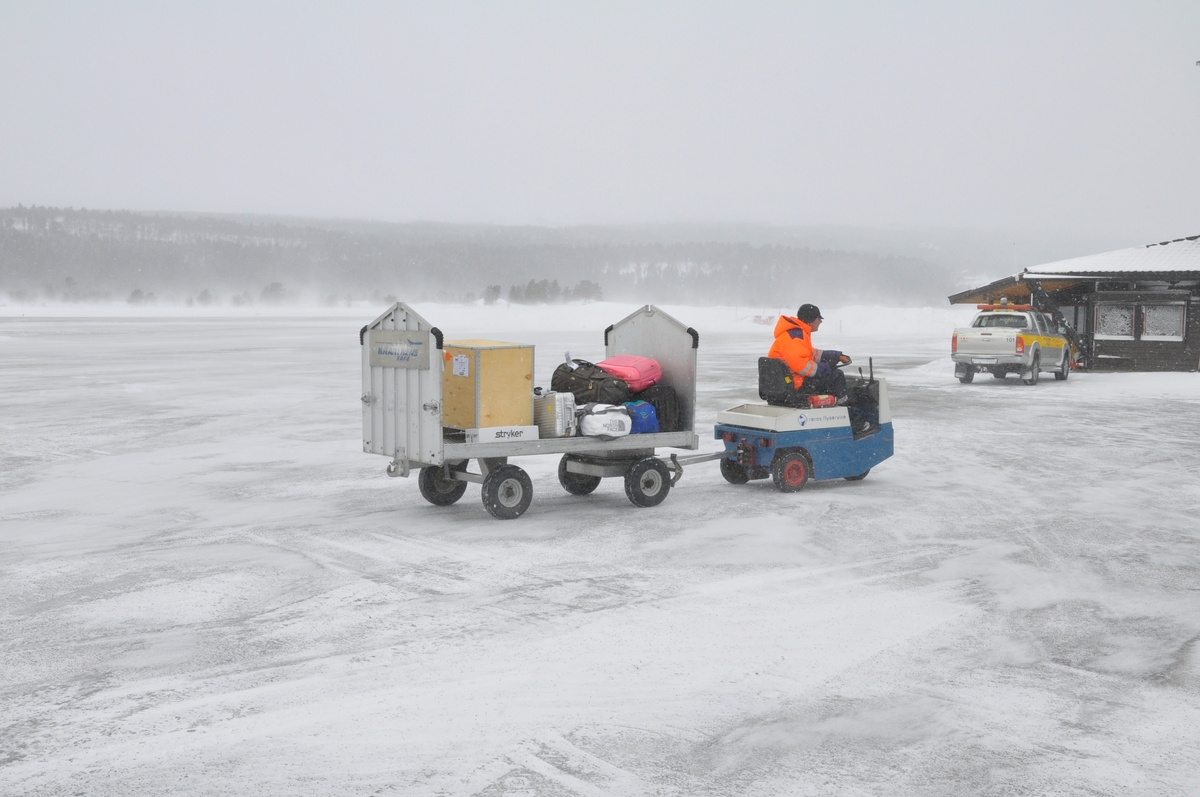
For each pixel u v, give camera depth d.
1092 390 23.88
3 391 22.72
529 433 9.59
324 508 10.21
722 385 24.73
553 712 4.96
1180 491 11.15
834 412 11.27
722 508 10.17
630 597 6.98
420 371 9.13
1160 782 4.25
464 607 6.72
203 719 4.86
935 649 5.94
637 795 4.11
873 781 4.25
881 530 9.16
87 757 4.45
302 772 4.30
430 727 4.78
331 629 6.26
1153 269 28.80
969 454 13.89
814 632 6.23
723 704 5.08
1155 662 5.74
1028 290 30.59
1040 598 7.02
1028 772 4.34
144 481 11.84
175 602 6.84
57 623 6.38
